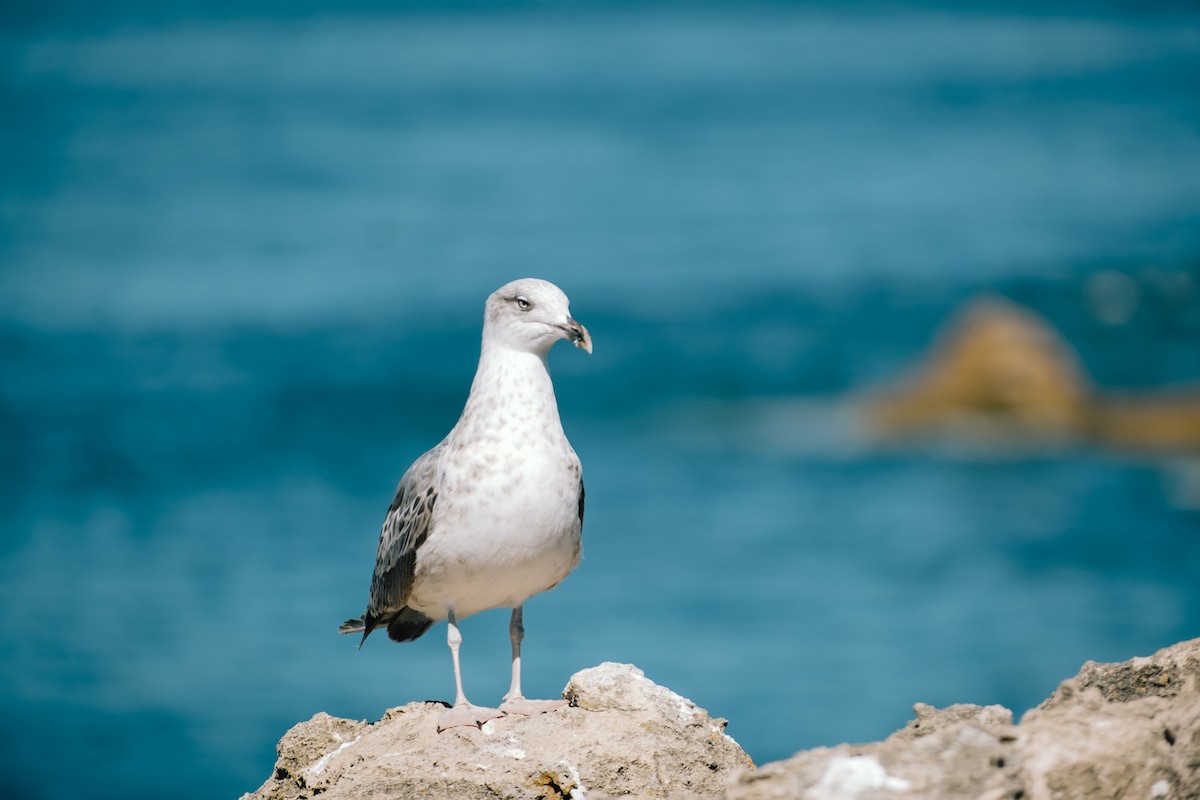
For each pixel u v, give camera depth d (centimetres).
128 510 3906
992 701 2517
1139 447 4478
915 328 5812
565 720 875
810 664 2655
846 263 6931
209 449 4538
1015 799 639
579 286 6600
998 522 3722
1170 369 5403
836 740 2352
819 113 12419
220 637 2908
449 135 11588
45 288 6688
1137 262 6750
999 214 8081
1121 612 2989
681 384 5228
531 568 960
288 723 2531
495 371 958
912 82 14638
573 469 966
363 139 11531
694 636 2814
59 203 8856
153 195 9062
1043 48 18462
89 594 3195
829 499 3953
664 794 835
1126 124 11425
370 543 3572
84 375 5306
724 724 898
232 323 6062
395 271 6956
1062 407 4647
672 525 3662
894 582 3181
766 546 3466
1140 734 666
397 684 2598
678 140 11138
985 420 4694
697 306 6166
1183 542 3531
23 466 4328
